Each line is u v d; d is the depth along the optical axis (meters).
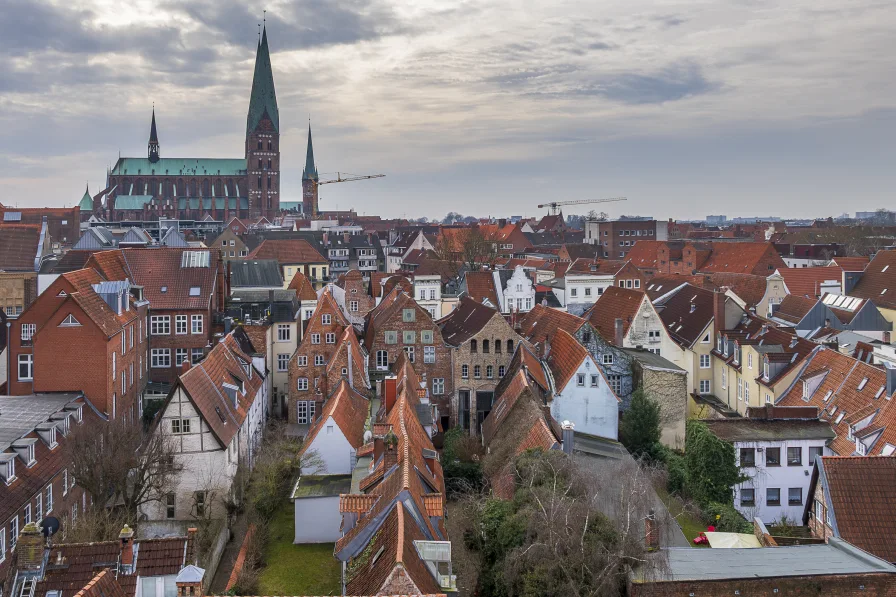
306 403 101.56
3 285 121.62
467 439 87.25
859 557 49.03
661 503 62.25
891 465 55.81
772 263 192.75
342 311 126.44
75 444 67.06
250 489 76.75
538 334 109.62
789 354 91.81
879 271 141.62
